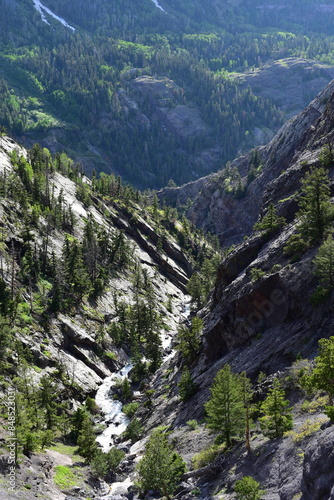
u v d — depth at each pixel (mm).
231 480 45344
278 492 36562
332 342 41344
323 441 32812
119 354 127375
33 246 143500
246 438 48156
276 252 82125
